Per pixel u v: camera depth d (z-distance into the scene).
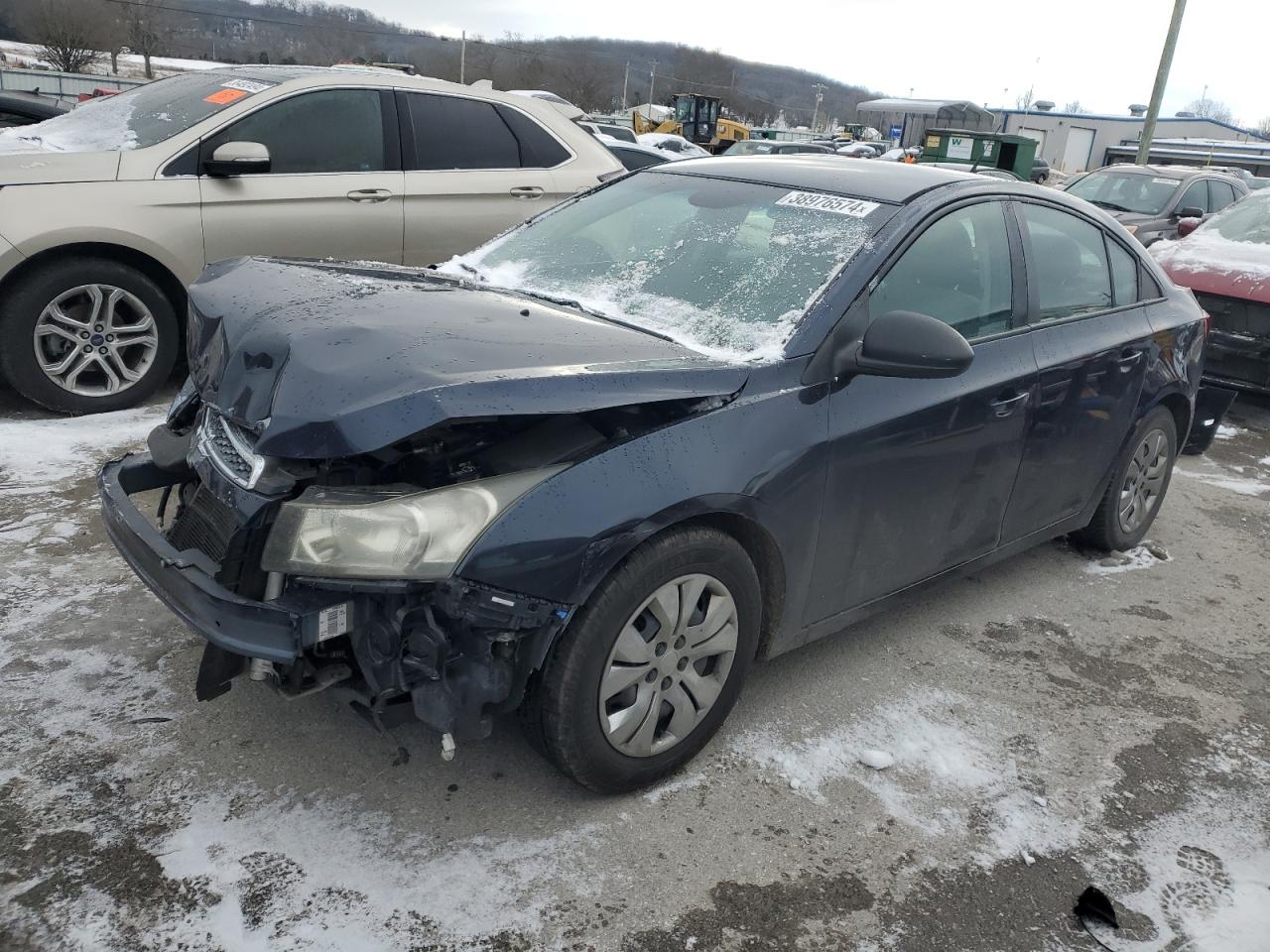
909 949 2.25
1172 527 5.07
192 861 2.29
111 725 2.74
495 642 2.31
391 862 2.34
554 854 2.42
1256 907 2.46
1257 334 7.03
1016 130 59.47
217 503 2.38
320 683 2.29
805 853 2.51
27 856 2.27
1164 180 12.73
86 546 3.72
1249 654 3.79
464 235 6.10
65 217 4.88
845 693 3.24
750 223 3.29
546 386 2.25
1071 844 2.63
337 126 5.71
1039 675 3.48
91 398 5.15
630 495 2.36
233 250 5.38
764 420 2.64
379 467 2.32
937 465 3.17
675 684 2.63
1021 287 3.54
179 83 5.96
